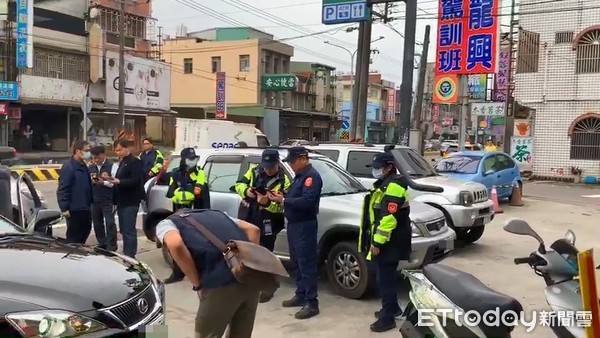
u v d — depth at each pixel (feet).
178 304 19.84
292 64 175.22
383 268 17.10
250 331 12.32
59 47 95.35
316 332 17.20
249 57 143.54
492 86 103.65
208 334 11.64
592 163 77.77
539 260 12.43
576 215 43.60
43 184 58.59
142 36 114.01
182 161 22.48
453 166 45.65
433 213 21.84
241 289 11.58
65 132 99.86
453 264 26.23
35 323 9.84
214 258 11.50
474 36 59.16
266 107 143.64
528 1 80.84
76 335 10.23
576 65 78.33
